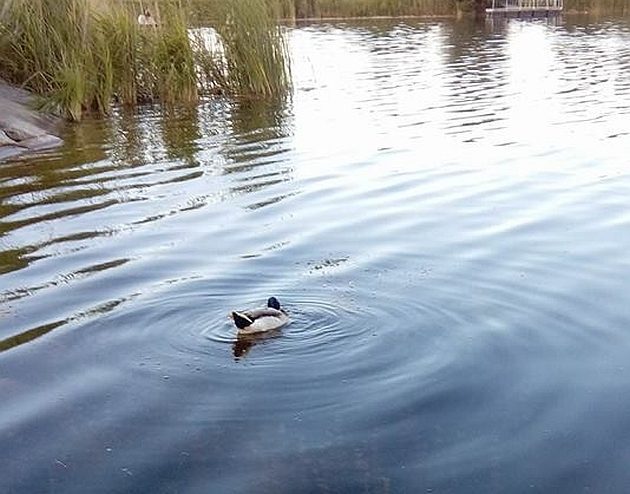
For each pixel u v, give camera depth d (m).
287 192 8.32
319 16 37.00
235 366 4.42
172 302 5.31
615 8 39.97
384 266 5.97
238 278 5.74
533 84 16.66
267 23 15.40
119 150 10.70
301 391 4.14
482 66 19.97
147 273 5.90
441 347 4.61
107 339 4.80
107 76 13.55
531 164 9.47
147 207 7.82
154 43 14.67
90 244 6.66
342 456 3.58
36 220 7.43
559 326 4.91
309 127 12.20
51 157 10.31
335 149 10.52
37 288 5.66
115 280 5.77
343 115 13.22
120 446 3.70
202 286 5.59
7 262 6.25
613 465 3.51
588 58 21.42
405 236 6.73
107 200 8.12
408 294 5.39
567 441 3.69
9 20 13.58
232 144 11.02
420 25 33.72
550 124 12.16
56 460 3.61
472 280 5.67
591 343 4.68
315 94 15.60
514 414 3.91
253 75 15.33
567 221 7.12
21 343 4.78
